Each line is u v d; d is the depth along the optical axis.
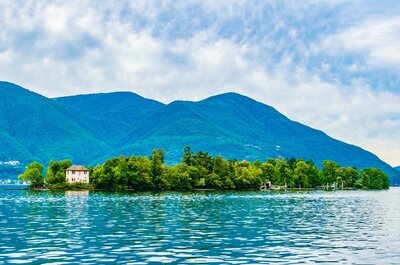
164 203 146.00
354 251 54.19
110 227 76.50
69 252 52.56
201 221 87.44
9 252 52.31
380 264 46.66
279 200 174.88
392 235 69.19
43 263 46.34
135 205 134.62
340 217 100.56
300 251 53.97
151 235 66.94
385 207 139.00
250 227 78.00
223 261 47.88
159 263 46.75
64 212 107.62
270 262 47.47
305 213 110.88
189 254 51.75
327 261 48.06
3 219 90.12
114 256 50.31
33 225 79.25
